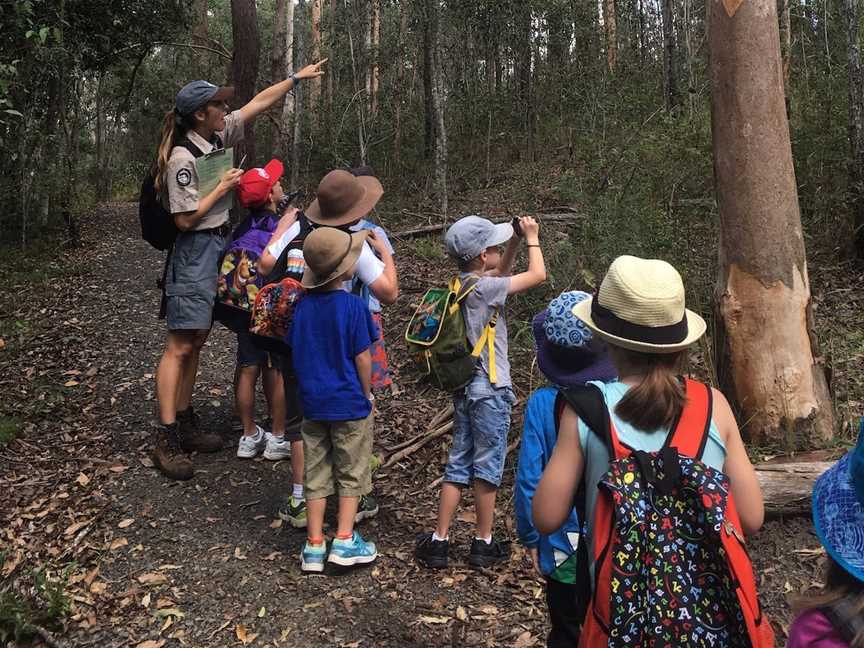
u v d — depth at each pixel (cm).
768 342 423
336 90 1415
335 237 349
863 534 137
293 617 334
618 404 183
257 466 475
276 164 461
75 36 1237
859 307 640
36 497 443
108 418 553
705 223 686
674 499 171
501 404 352
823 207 748
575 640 230
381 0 1406
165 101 2353
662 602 167
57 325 806
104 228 1511
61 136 1362
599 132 1032
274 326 379
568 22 1478
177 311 448
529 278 339
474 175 1378
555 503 187
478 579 355
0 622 329
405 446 495
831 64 907
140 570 373
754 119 419
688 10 1527
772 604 327
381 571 365
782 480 373
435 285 783
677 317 182
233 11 1150
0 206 1291
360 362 352
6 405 573
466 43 1492
